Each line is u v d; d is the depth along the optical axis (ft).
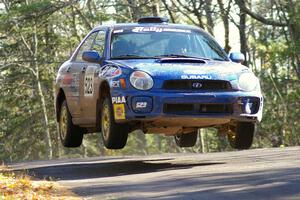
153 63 104.17
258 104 104.42
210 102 100.68
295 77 378.73
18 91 462.19
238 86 102.73
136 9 358.43
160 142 559.38
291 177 79.97
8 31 377.50
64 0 350.64
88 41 121.90
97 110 110.42
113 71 104.58
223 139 363.76
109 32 114.62
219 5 349.00
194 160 115.75
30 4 334.24
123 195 76.59
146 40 112.88
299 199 66.39
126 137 105.81
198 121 102.22
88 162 127.65
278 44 337.52
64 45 451.53
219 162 108.27
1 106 461.37
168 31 115.24
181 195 73.15
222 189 74.95
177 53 111.34
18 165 131.03
